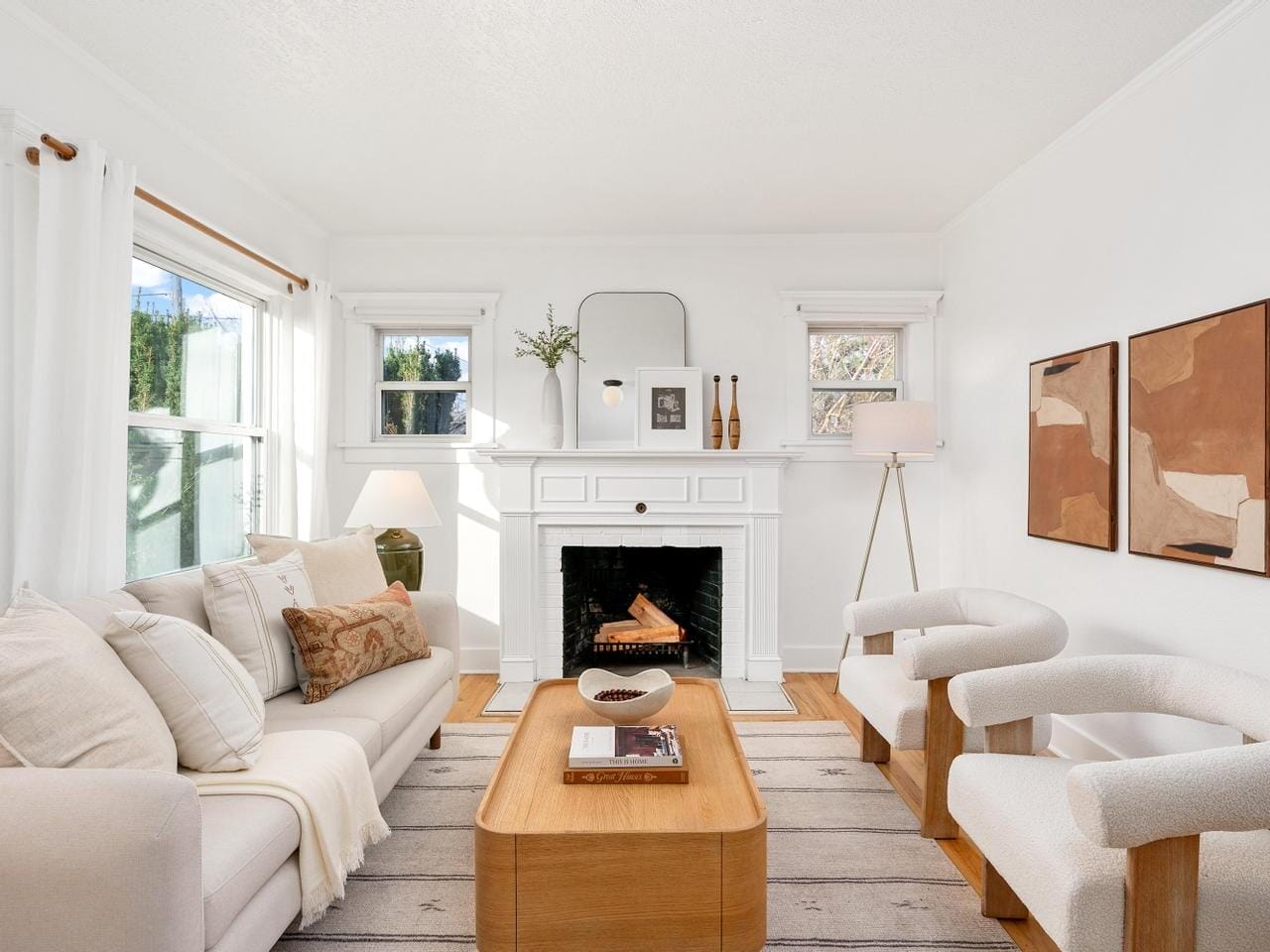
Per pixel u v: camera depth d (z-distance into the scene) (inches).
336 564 113.9
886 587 170.9
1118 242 107.2
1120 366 106.6
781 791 106.3
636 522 162.6
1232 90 86.6
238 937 56.6
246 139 121.2
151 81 103.6
